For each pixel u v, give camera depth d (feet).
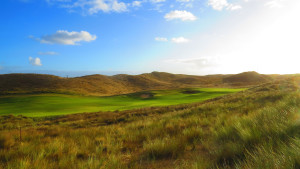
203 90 214.48
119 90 475.72
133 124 33.73
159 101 128.57
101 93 386.93
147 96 200.44
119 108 99.14
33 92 264.52
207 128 23.85
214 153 12.60
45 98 154.30
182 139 17.39
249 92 94.73
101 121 57.36
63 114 78.69
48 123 61.41
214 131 17.93
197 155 13.21
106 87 464.24
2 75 380.37
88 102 138.41
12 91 271.08
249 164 8.63
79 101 144.97
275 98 46.91
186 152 14.57
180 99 135.33
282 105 26.08
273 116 18.42
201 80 645.51
